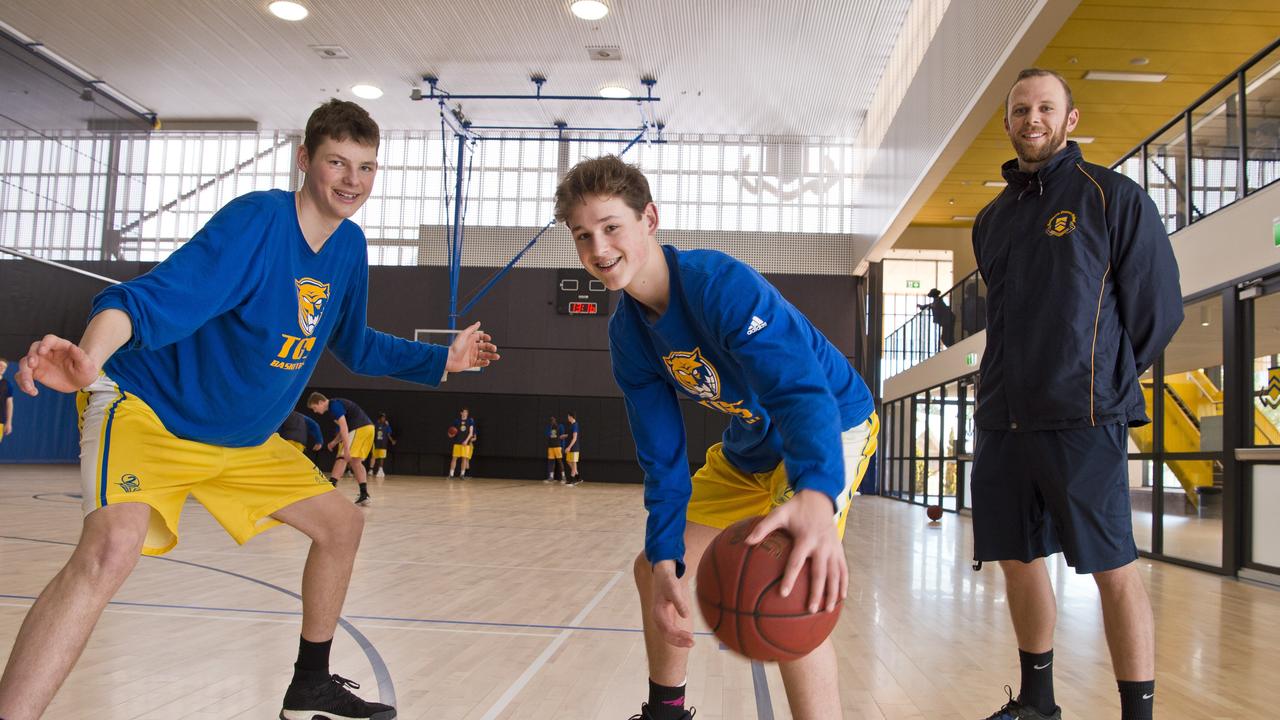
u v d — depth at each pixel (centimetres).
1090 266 219
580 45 1398
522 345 1817
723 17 1291
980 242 249
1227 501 581
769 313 153
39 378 147
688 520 201
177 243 1831
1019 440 227
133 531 178
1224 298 592
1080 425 215
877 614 412
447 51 1435
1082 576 564
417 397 1831
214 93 1658
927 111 1097
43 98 1530
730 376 173
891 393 1634
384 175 1848
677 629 170
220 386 196
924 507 1334
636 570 194
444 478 1773
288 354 206
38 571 444
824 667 169
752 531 133
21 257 1532
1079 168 226
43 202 1558
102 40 1443
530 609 395
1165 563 664
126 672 267
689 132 1791
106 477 180
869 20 1292
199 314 179
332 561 222
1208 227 614
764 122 1716
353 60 1486
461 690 258
